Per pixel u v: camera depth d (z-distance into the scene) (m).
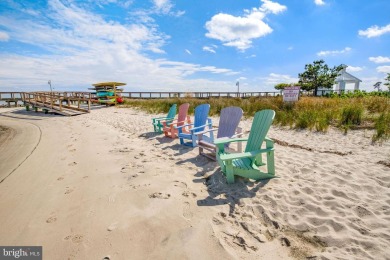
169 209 2.27
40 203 2.58
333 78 21.02
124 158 4.05
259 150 2.81
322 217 2.05
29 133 7.45
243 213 2.19
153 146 4.80
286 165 3.35
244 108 8.95
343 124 5.61
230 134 3.87
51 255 1.74
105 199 2.56
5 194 2.89
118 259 1.65
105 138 5.86
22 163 4.17
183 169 3.38
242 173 2.79
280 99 9.69
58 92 16.33
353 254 1.62
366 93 15.07
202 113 4.99
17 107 18.75
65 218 2.24
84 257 1.70
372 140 4.30
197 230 1.93
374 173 2.91
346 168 3.12
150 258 1.65
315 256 1.61
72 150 4.86
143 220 2.11
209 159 3.70
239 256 1.64
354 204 2.22
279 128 5.98
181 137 4.61
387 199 2.30
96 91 16.66
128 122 8.24
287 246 1.75
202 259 1.61
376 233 1.81
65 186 3.02
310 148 4.16
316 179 2.82
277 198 2.41
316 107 7.70
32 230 2.07
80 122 9.23
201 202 2.40
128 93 21.50
